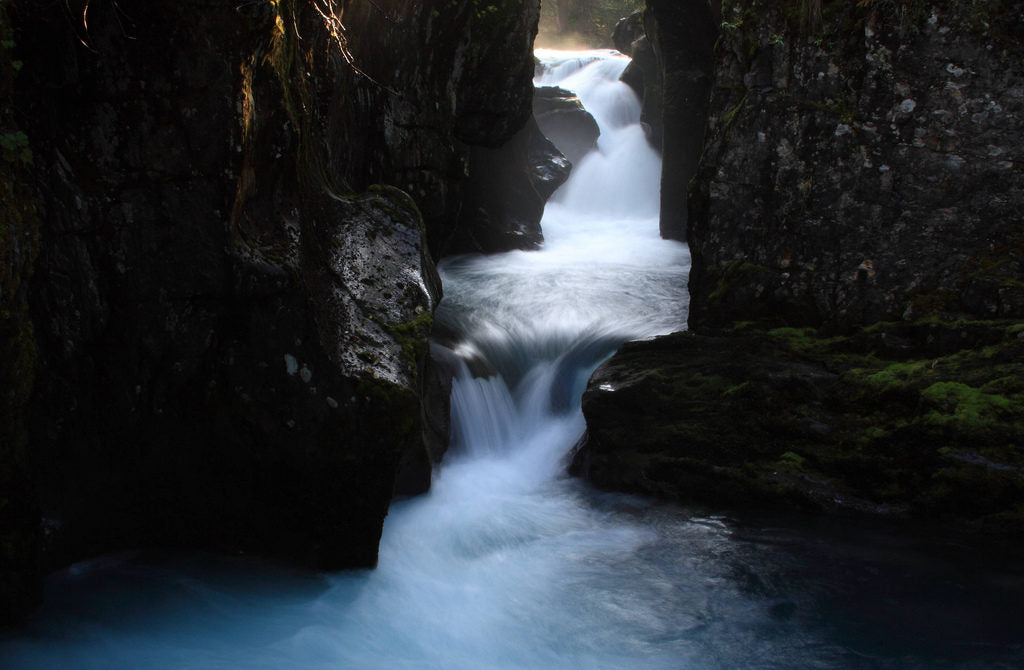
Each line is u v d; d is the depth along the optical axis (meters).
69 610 4.29
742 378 6.82
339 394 4.57
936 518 5.71
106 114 4.21
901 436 5.96
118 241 4.30
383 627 4.53
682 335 7.65
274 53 4.57
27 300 4.04
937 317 6.82
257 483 4.68
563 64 19.62
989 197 6.91
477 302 9.52
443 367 7.44
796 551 5.50
